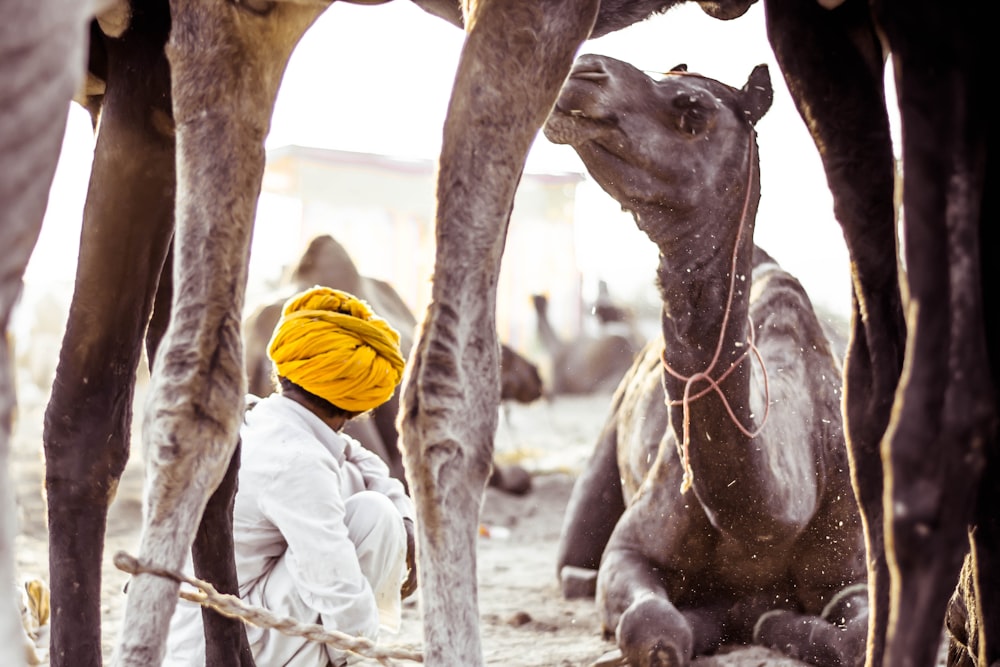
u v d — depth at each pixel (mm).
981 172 2396
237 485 3590
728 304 4234
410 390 2795
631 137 4152
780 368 4961
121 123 3312
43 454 3484
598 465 6270
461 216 2824
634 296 23500
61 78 1981
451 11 3500
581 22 2895
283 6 2998
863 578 4879
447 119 2883
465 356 2797
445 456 2754
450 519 2744
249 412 4105
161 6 3264
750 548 4715
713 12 3814
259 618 3059
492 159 2838
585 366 20812
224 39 2955
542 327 20578
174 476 2791
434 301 2818
